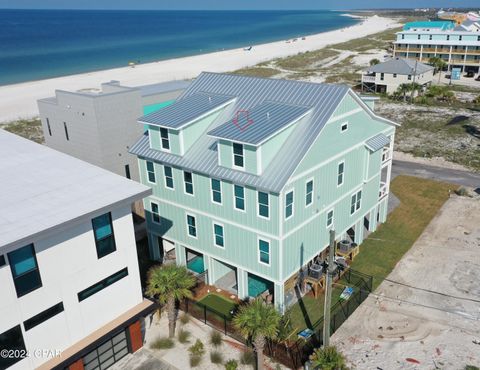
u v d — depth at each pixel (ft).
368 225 106.42
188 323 75.77
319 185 78.02
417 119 199.62
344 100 78.64
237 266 80.33
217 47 596.70
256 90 86.89
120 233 64.80
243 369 65.41
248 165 70.69
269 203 69.46
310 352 67.05
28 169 72.49
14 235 51.72
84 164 74.43
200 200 81.20
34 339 57.11
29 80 356.38
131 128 116.16
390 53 412.57
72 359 59.21
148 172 89.71
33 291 55.57
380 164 98.73
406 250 96.94
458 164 148.25
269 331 60.80
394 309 77.56
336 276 86.12
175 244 91.30
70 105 114.11
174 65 410.52
